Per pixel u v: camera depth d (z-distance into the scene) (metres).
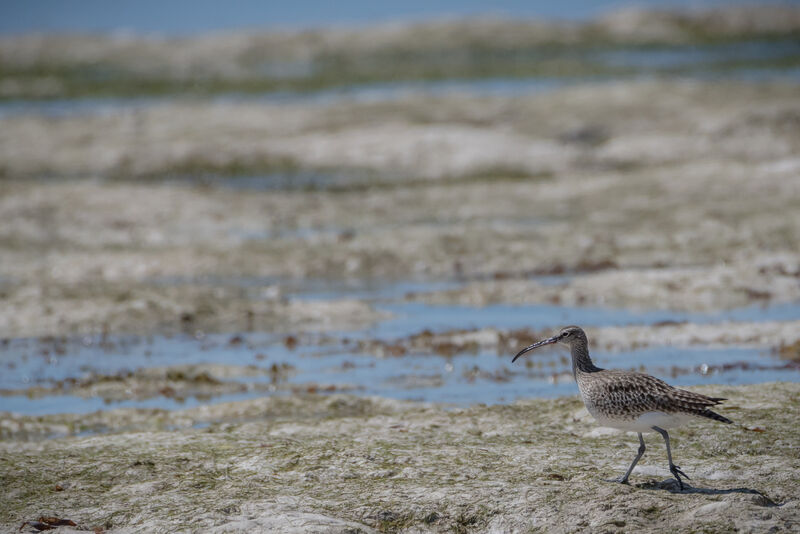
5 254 27.50
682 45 83.12
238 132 45.41
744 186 30.75
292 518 9.79
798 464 11.14
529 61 75.81
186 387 16.94
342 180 38.00
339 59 79.56
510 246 26.89
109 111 54.06
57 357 19.08
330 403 15.09
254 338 20.28
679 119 42.28
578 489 10.40
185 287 23.66
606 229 27.75
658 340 18.55
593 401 10.55
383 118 46.28
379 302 23.14
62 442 13.09
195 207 32.00
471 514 10.13
